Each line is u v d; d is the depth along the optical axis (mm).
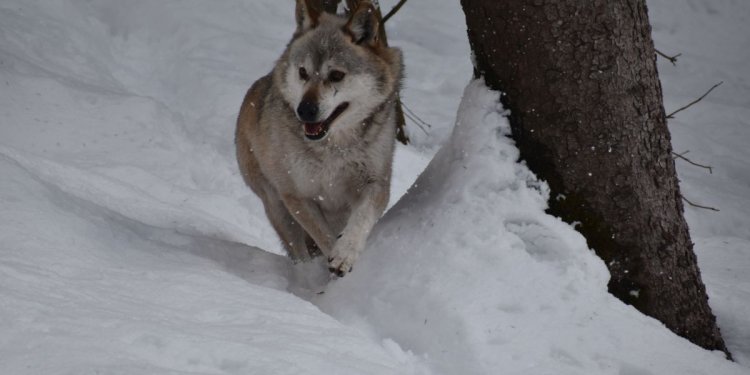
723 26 27641
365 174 9492
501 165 8641
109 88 17797
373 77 9297
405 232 8719
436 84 21875
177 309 6703
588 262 8172
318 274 9578
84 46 19938
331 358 6039
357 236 8633
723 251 12648
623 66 8297
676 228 8867
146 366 5363
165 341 5781
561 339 7301
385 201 9398
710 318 9141
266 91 10125
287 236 10609
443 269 7957
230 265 9367
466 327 7238
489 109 8852
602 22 8148
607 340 7398
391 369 6168
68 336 5605
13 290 6191
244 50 21188
